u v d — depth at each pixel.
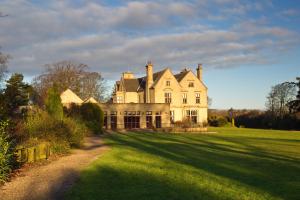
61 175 13.09
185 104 66.19
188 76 66.88
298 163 16.70
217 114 82.56
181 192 10.26
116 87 74.06
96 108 47.03
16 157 14.09
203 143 29.02
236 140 32.78
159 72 68.44
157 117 61.38
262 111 76.00
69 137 21.83
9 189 10.70
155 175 13.03
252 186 11.24
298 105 68.31
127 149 23.17
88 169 14.43
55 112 30.83
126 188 10.77
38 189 10.68
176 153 20.77
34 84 71.62
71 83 72.38
